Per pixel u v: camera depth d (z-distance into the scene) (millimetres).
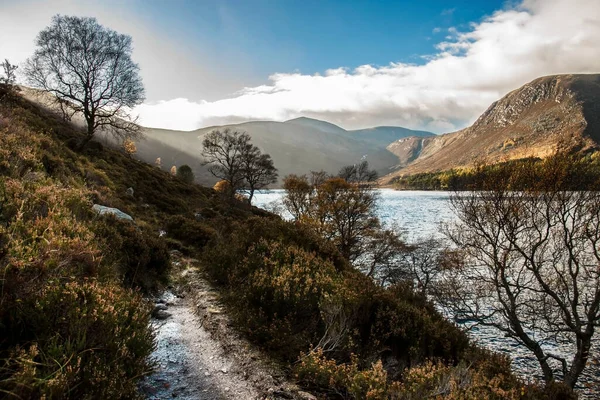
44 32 26953
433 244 27969
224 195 39000
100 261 4922
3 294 2930
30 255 3586
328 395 3830
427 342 5797
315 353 4293
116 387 2814
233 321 5477
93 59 27766
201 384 3814
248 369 4188
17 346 2533
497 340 16281
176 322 5594
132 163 29203
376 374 3676
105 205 12562
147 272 7312
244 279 6988
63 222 5195
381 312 5742
